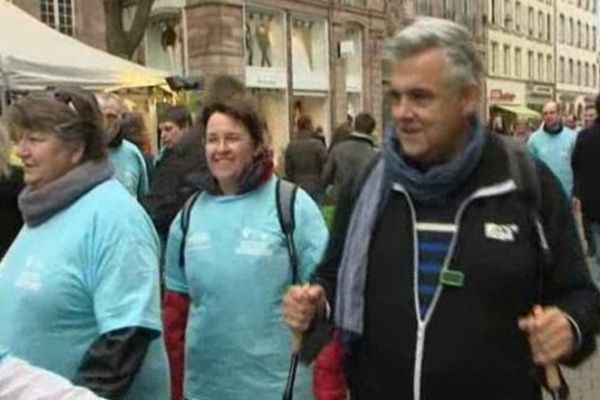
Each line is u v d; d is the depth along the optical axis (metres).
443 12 38.53
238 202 3.36
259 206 3.33
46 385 1.82
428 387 2.23
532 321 2.12
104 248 2.62
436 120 2.20
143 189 6.28
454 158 2.22
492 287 2.19
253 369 3.26
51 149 2.69
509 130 36.00
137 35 15.41
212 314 3.30
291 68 25.84
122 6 16.27
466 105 2.24
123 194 2.75
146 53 23.06
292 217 3.30
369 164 2.48
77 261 2.64
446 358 2.20
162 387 2.89
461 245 2.22
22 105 2.71
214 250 3.32
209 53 22.78
